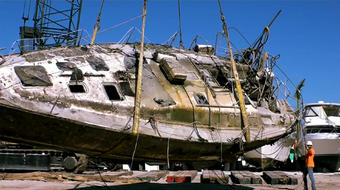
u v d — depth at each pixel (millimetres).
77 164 26000
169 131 10430
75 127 9266
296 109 15688
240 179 19391
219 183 18969
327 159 30453
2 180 20484
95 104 9773
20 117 8891
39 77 9625
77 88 9969
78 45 11969
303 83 18484
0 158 26734
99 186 17047
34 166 26609
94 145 10000
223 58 15617
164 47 14055
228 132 11727
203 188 16578
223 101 12375
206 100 11922
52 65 10250
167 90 11492
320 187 18094
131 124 9953
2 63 9922
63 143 9797
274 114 14133
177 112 10953
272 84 15625
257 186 18484
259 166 29281
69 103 9445
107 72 10898
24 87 9227
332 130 30078
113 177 21109
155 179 20984
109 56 11664
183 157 11367
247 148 12586
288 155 30062
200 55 14523
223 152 11953
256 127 12781
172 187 16844
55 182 19609
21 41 11766
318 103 31062
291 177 19547
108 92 10422
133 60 12016
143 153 10672
